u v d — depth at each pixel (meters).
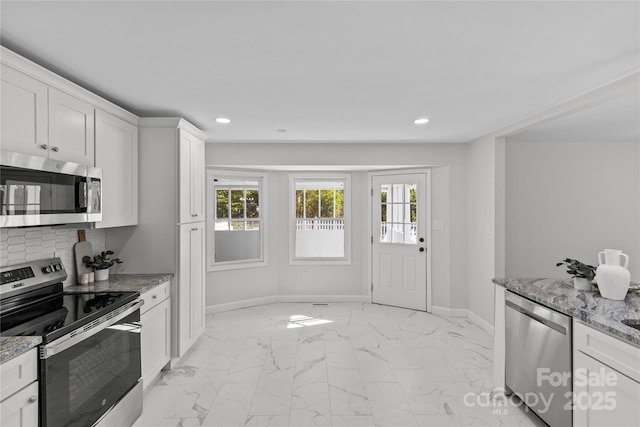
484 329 3.92
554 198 4.51
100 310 1.90
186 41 1.72
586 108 2.62
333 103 2.71
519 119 3.19
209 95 2.52
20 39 1.69
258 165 4.35
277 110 2.90
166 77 2.18
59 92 2.00
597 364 1.70
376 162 4.36
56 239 2.40
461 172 4.35
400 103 2.71
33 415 1.47
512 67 2.03
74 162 2.13
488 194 3.83
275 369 2.95
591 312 1.78
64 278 2.33
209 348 3.39
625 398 1.54
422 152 4.35
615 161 4.48
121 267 2.93
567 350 1.89
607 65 2.00
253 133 3.76
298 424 2.21
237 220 4.80
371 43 1.74
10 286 1.94
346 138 4.04
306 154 4.35
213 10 1.44
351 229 5.04
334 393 2.57
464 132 3.74
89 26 1.57
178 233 2.93
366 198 5.02
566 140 4.38
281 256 5.02
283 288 5.04
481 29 1.60
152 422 2.23
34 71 1.79
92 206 2.13
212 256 4.52
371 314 4.46
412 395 2.55
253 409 2.37
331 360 3.12
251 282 4.82
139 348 2.29
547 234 4.51
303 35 1.66
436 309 4.48
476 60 1.93
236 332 3.81
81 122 2.20
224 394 2.56
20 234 2.10
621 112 3.11
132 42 1.73
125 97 2.55
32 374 1.47
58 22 1.53
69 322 1.69
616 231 4.50
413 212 4.71
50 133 1.93
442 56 1.88
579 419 1.81
